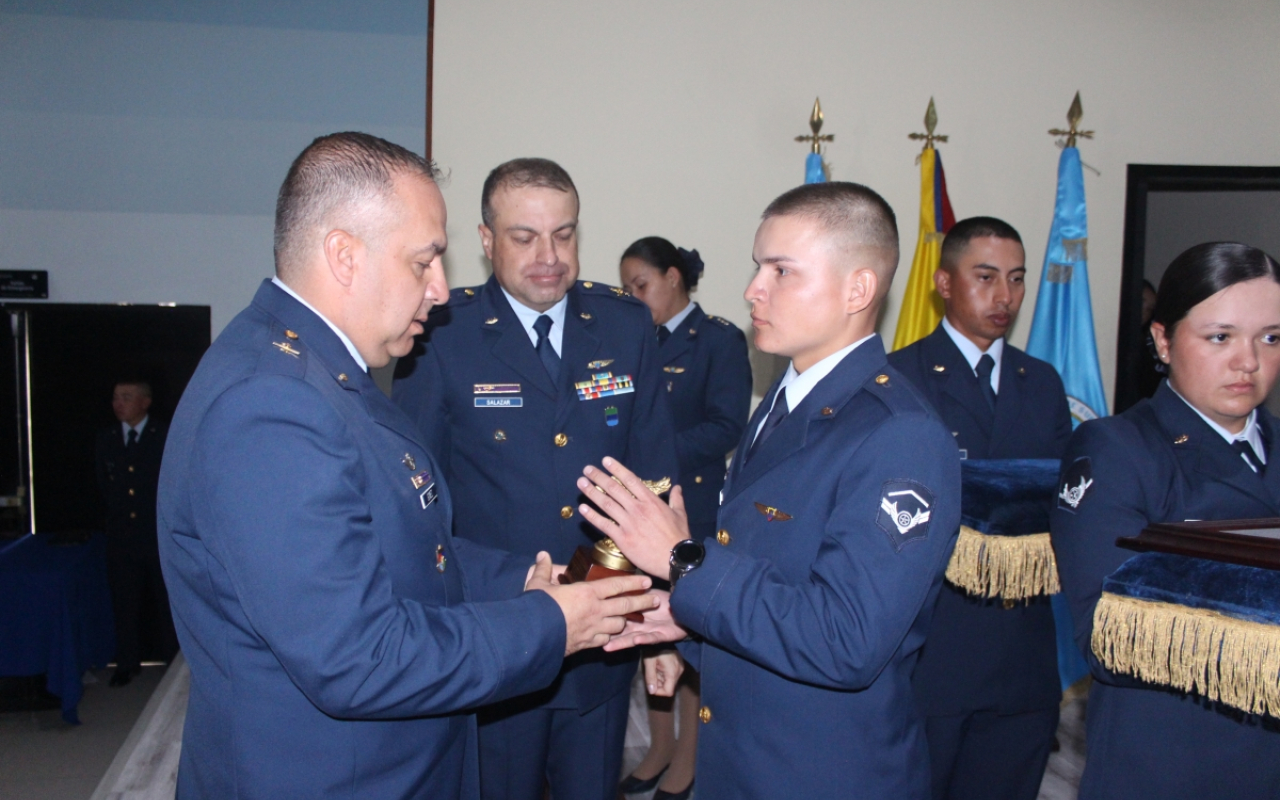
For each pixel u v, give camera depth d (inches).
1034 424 85.1
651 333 78.9
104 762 118.1
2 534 145.3
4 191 138.5
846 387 48.3
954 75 151.6
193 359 145.1
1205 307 49.8
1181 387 52.0
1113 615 44.4
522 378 71.7
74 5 138.0
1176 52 155.1
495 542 70.2
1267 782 46.4
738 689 48.6
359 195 42.6
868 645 41.1
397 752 41.8
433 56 142.0
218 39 140.8
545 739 67.8
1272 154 156.7
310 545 36.8
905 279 152.3
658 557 47.6
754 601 43.8
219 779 40.4
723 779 48.9
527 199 68.4
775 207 49.6
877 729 45.7
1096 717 52.1
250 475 36.9
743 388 114.6
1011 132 153.0
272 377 38.7
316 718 40.0
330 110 142.6
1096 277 156.6
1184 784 47.7
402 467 44.3
